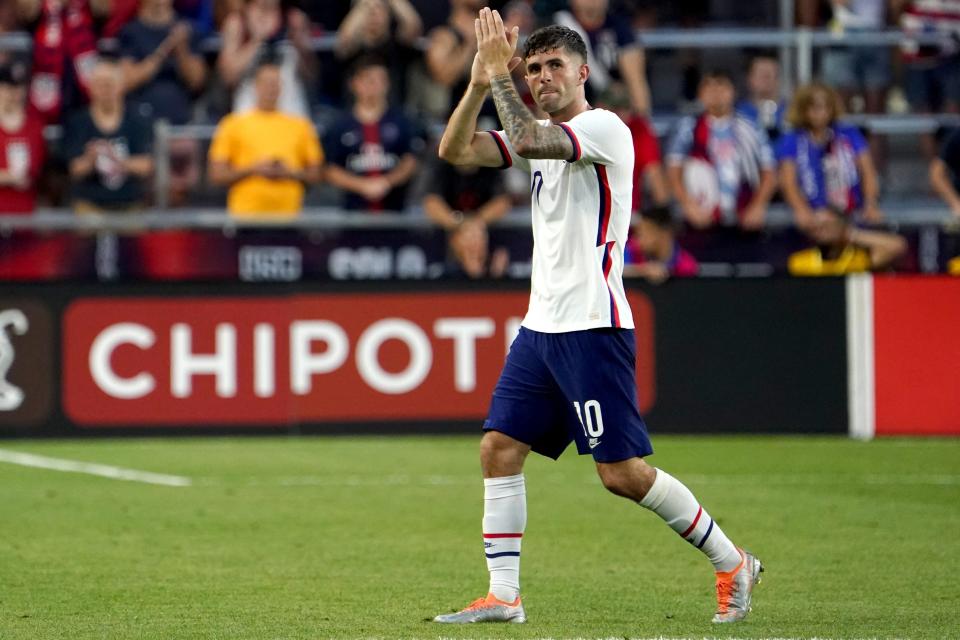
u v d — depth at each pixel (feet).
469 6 169.89
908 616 65.46
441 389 142.20
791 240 159.84
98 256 154.40
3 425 139.95
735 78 181.27
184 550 85.20
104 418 140.77
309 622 63.98
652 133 159.74
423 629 62.03
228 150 158.51
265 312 141.49
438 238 155.84
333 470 121.49
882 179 176.55
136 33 169.78
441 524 95.20
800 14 186.19
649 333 142.51
